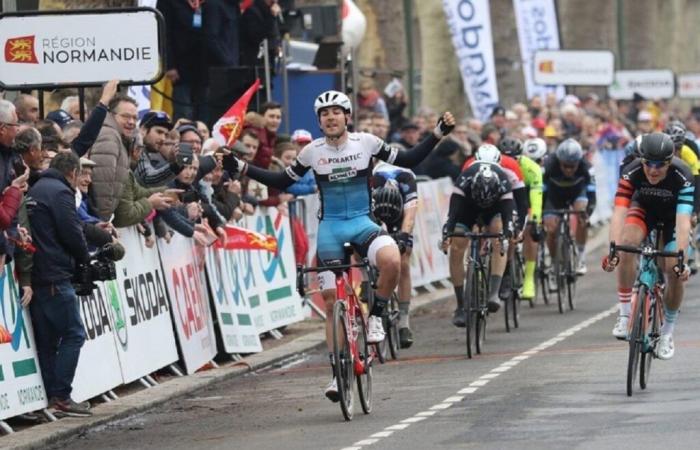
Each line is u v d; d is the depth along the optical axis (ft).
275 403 84.74
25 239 75.41
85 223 81.87
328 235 80.12
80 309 83.25
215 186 105.19
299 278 77.25
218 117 121.39
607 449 63.16
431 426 71.97
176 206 96.43
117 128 89.25
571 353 99.45
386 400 82.43
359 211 80.33
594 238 218.18
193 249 101.24
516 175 111.34
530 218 126.41
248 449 68.80
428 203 153.17
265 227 115.75
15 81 91.45
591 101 247.70
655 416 71.36
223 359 105.19
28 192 78.43
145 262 93.30
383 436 69.77
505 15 263.90
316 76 145.89
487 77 196.13
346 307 77.05
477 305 102.73
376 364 100.37
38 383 78.79
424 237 151.02
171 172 94.32
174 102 117.60
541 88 235.81
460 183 106.63
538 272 135.85
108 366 86.17
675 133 120.88
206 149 104.99
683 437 65.05
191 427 77.51
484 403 78.69
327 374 97.14
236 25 123.13
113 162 87.76
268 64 125.18
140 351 90.94
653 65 398.42
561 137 193.16
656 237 87.51
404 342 103.04
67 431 75.41
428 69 246.47
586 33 341.21
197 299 100.68
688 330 109.70
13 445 71.15
